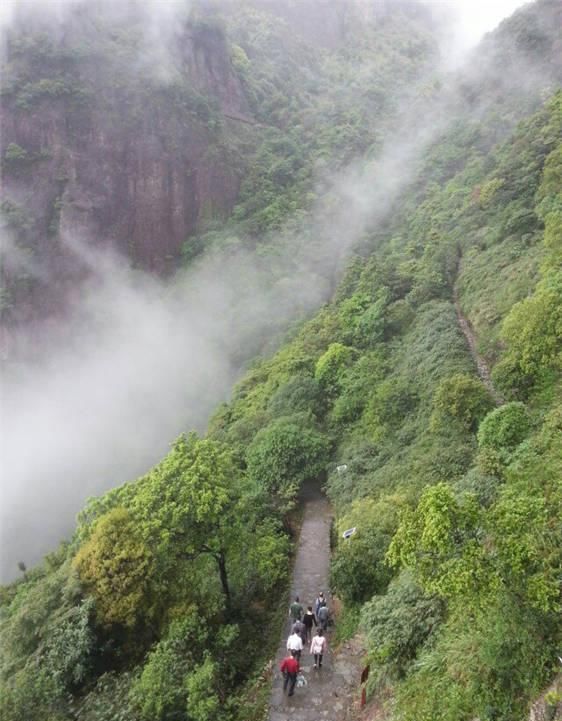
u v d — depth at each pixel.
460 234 38.06
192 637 13.17
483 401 19.17
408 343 29.38
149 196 76.44
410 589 11.38
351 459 22.83
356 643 12.88
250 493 19.70
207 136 79.56
